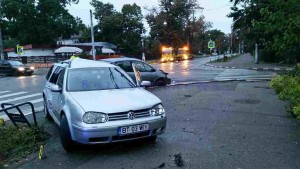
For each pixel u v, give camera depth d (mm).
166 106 10656
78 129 5715
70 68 7375
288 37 6574
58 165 5551
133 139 5871
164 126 6262
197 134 7188
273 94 12727
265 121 8297
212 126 7867
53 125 8664
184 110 9914
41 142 6988
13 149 6574
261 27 7074
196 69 32562
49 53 58125
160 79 16328
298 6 6535
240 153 5863
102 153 6070
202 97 12383
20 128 7879
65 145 6113
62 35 65812
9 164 5730
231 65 36469
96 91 6691
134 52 70000
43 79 25703
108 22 70438
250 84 16344
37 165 5602
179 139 6832
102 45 61562
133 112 5852
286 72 8734
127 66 14531
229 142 6543
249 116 8914
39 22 61281
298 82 6754
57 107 7109
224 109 9945
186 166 5305
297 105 6172
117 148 6320
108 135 5648
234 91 13844
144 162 5547
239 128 7629
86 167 5398
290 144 6340
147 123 5918
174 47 75312
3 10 59094
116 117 5746
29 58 51750
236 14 30578
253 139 6715
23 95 16609
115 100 6090
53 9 60594
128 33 70438
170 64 46000
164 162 5516
